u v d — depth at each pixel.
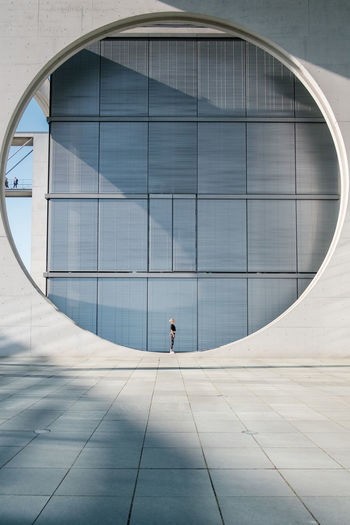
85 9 14.37
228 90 17.16
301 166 17.05
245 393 7.72
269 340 14.03
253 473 3.73
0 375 10.00
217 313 16.64
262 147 17.08
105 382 8.96
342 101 14.20
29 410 6.19
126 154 17.03
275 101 17.14
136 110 17.12
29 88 14.44
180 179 16.97
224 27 14.70
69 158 17.03
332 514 2.97
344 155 14.15
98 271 16.78
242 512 2.99
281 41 14.34
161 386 8.48
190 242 16.84
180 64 17.20
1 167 14.20
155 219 16.89
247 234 16.88
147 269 16.77
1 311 14.02
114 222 16.89
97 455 4.19
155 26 16.86
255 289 16.72
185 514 2.96
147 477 3.62
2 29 14.36
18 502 3.13
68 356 13.96
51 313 14.05
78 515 2.93
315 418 5.78
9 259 14.11
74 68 17.22
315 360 13.44
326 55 14.30
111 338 16.56
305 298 14.09
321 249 16.84
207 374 10.34
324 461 4.05
